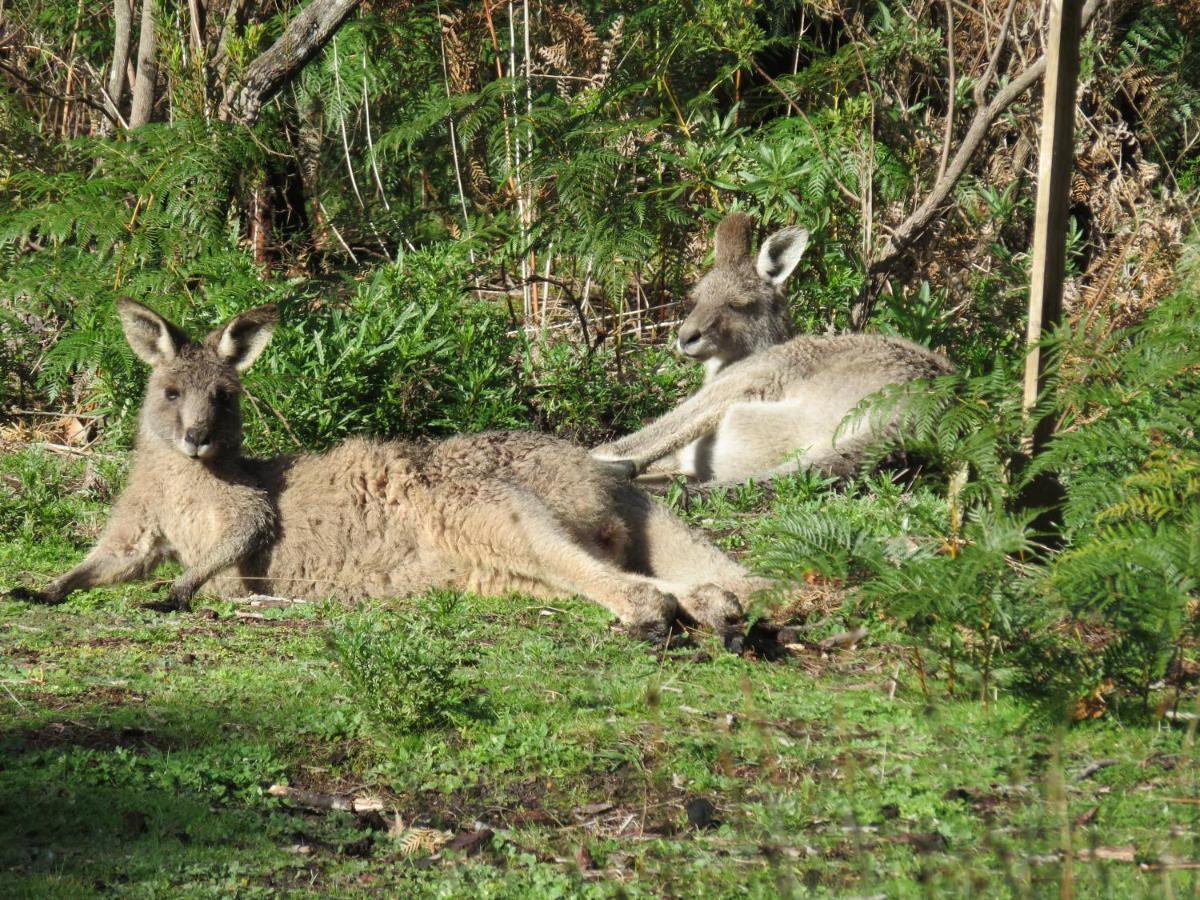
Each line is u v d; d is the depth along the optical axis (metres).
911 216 17.14
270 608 10.70
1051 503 11.02
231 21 18.39
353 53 20.56
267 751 7.68
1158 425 10.15
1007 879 5.92
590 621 10.44
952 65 16.75
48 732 7.80
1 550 11.95
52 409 16.64
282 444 14.54
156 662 9.21
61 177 17.30
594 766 7.76
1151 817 6.99
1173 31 20.84
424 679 8.16
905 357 15.38
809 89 19.38
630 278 19.33
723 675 9.26
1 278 16.73
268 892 6.16
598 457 14.56
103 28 22.19
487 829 6.94
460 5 21.33
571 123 18.67
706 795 7.43
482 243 17.83
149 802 6.98
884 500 13.43
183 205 16.77
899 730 8.29
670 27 19.48
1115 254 17.25
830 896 6.12
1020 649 8.57
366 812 7.14
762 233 18.72
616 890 6.24
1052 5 11.30
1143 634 8.24
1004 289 18.11
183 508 11.17
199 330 15.70
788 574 8.70
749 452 15.47
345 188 22.41
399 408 15.03
